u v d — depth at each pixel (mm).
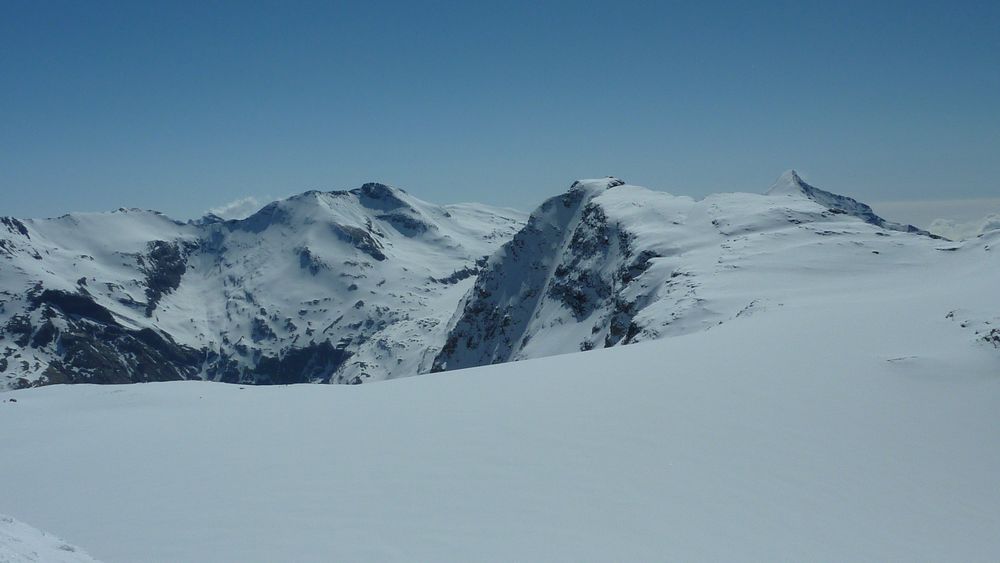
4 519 13406
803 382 23094
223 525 15711
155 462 22219
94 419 32781
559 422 20828
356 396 30703
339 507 16047
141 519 16797
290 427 25047
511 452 18656
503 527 14234
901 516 14711
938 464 17094
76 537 16000
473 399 25266
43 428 31750
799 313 38969
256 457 21125
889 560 12945
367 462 19094
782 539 13562
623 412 21281
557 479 16594
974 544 13664
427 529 14398
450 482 16922
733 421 19969
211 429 26547
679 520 14328
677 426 19734
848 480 16281
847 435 18812
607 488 15945
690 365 26562
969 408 20172
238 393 39344
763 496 15445
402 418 23781
